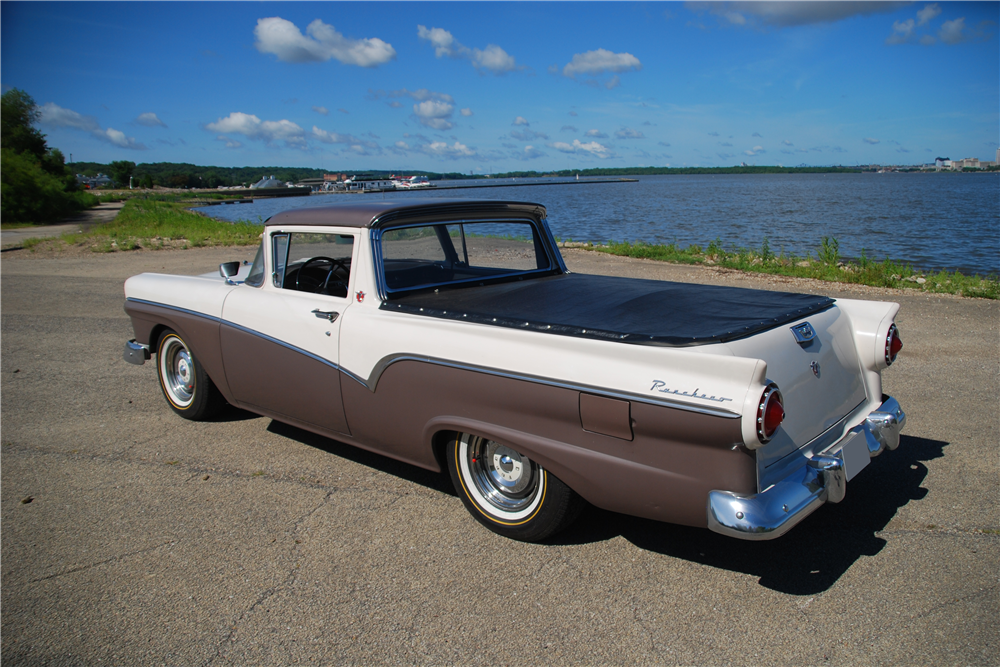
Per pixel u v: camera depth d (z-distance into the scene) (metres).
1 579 2.85
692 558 2.88
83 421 4.82
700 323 2.66
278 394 3.91
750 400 2.15
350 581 2.77
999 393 4.89
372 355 3.28
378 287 3.38
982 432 4.14
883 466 3.71
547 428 2.68
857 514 3.19
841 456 2.67
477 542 3.07
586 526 3.20
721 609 2.51
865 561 2.79
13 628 2.52
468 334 2.92
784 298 3.21
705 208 45.97
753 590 2.62
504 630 2.43
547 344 2.66
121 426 4.71
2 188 34.34
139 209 39.38
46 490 3.71
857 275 10.84
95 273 13.29
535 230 4.32
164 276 4.87
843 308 3.25
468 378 2.88
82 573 2.88
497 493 3.12
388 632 2.44
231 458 4.11
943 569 2.70
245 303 4.01
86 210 53.34
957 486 3.43
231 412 4.98
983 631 2.31
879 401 3.23
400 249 3.52
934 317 7.64
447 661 2.27
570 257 14.46
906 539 2.94
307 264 3.81
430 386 3.05
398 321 3.20
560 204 55.62
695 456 2.32
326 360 3.54
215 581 2.80
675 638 2.35
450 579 2.77
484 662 2.26
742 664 2.21
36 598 2.71
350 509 3.42
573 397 2.55
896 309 3.18
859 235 23.98
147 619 2.56
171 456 4.16
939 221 31.52
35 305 9.65
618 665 2.22
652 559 2.88
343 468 3.94
